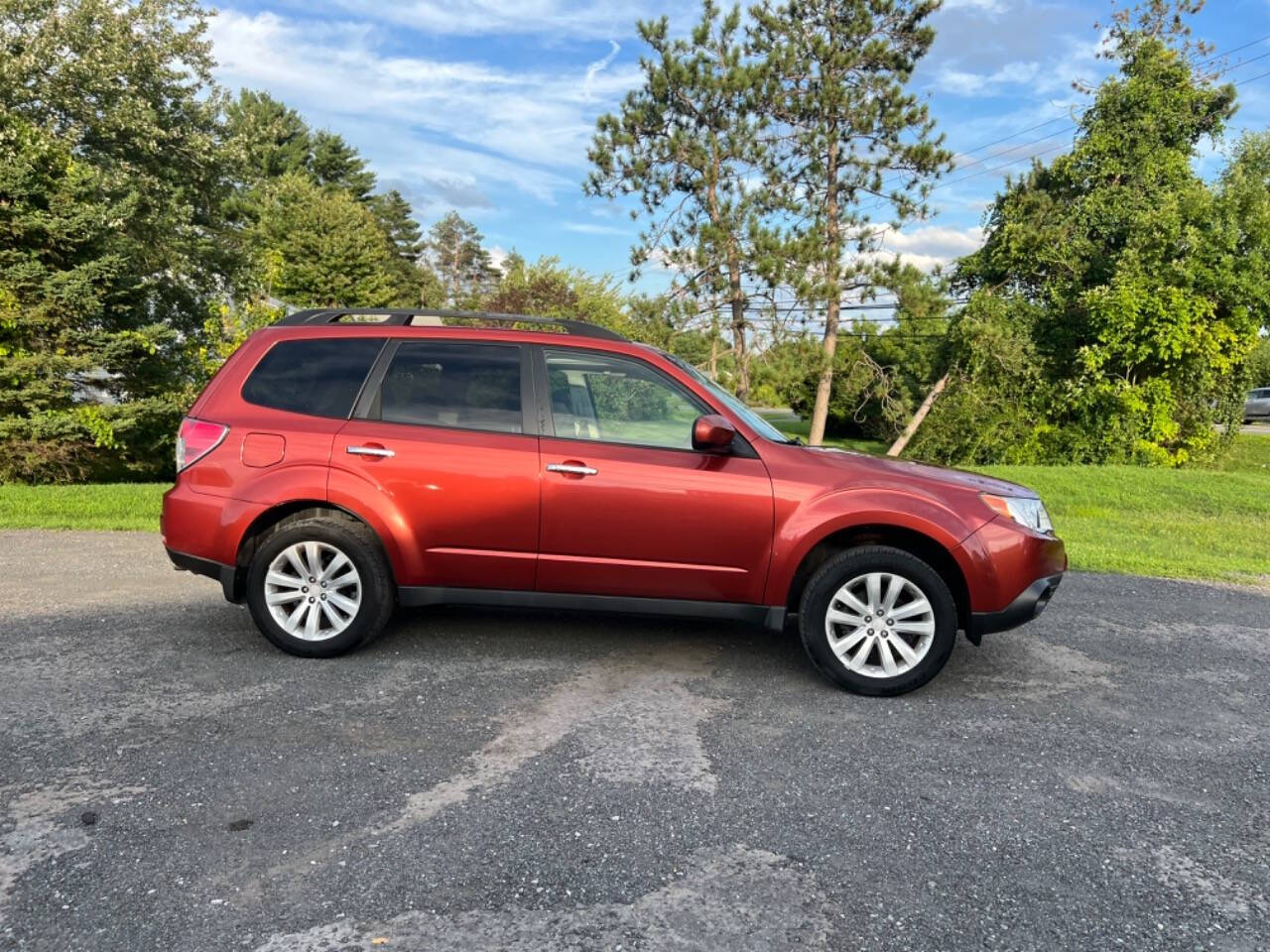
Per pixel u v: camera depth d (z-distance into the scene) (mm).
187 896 2484
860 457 4652
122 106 17891
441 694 4164
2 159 13414
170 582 6312
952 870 2754
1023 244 23109
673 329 23828
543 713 3967
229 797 3084
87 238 13867
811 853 2828
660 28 22828
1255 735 3975
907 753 3654
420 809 3037
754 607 4434
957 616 4445
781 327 23250
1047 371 23266
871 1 23203
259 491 4547
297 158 63938
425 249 81875
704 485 4375
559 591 4527
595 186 23969
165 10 19328
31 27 17219
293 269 45188
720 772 3416
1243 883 2725
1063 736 3893
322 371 4766
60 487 11484
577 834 2900
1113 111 22500
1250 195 19531
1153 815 3160
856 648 4371
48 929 2320
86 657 4582
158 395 15531
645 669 4621
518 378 4664
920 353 28828
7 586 6125
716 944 2346
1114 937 2428
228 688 4176
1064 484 13844
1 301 13039
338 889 2547
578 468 4422
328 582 4602
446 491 4477
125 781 3184
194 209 20906
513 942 2326
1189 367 20312
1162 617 6203
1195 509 12406
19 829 2828
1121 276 20031
